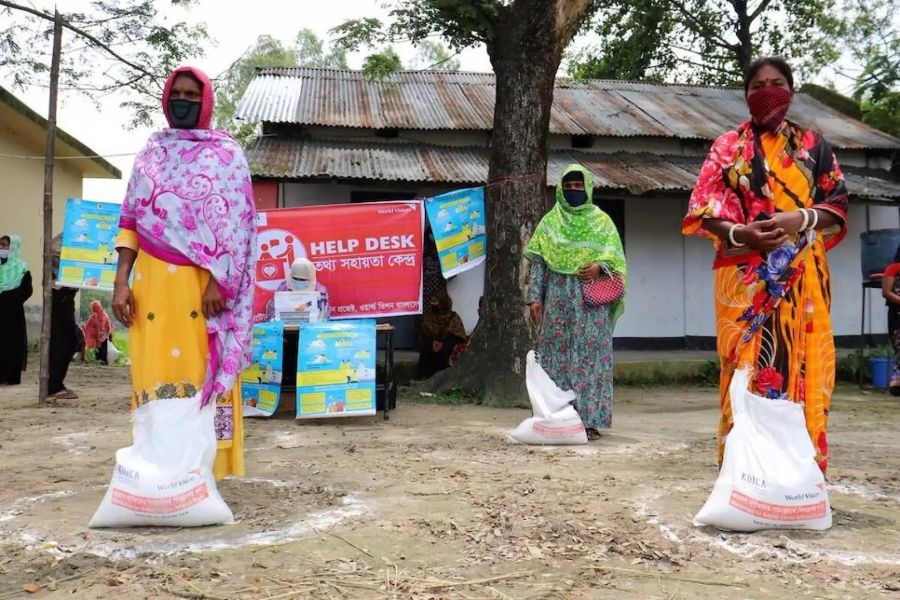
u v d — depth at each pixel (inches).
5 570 104.9
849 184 457.4
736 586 99.8
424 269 440.5
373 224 337.7
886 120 600.7
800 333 126.5
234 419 143.9
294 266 294.5
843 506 141.3
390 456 191.6
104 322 535.2
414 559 110.0
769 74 127.1
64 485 156.0
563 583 100.7
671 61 783.7
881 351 435.2
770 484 121.8
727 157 128.6
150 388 126.6
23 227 614.9
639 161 476.7
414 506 139.8
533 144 320.5
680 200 488.1
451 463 182.9
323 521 129.3
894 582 100.9
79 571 104.7
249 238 135.8
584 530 123.8
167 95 134.9
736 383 126.0
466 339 395.2
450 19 332.5
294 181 394.6
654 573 104.7
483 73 595.5
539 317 225.5
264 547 115.0
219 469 143.7
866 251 409.1
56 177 682.2
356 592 97.3
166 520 123.1
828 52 706.2
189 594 96.1
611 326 225.1
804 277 126.6
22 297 376.2
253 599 94.7
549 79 323.0
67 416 261.0
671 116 526.6
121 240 132.6
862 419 289.3
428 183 405.7
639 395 375.2
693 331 488.1
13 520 128.8
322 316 292.7
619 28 734.5
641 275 484.1
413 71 583.5
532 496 148.2
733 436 125.4
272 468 174.9
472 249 335.0
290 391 277.7
